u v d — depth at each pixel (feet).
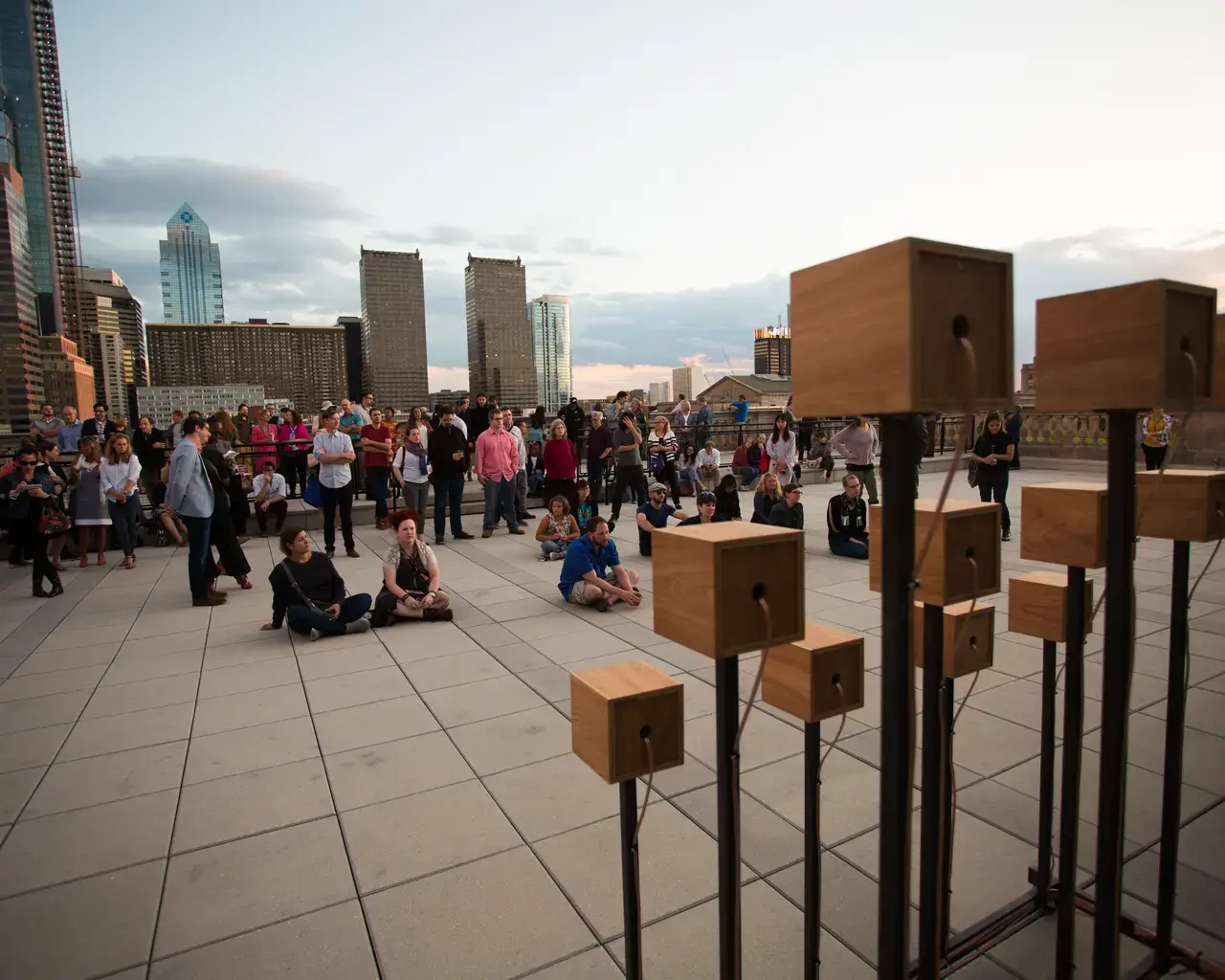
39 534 26.35
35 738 14.28
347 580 27.91
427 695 15.89
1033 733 12.84
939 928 5.99
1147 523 7.00
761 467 51.70
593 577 22.58
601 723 5.45
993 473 30.42
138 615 23.73
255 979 7.73
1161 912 7.20
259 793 11.80
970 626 7.07
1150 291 4.99
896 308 3.79
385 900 8.99
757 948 7.84
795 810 10.62
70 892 9.36
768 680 6.11
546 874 9.38
